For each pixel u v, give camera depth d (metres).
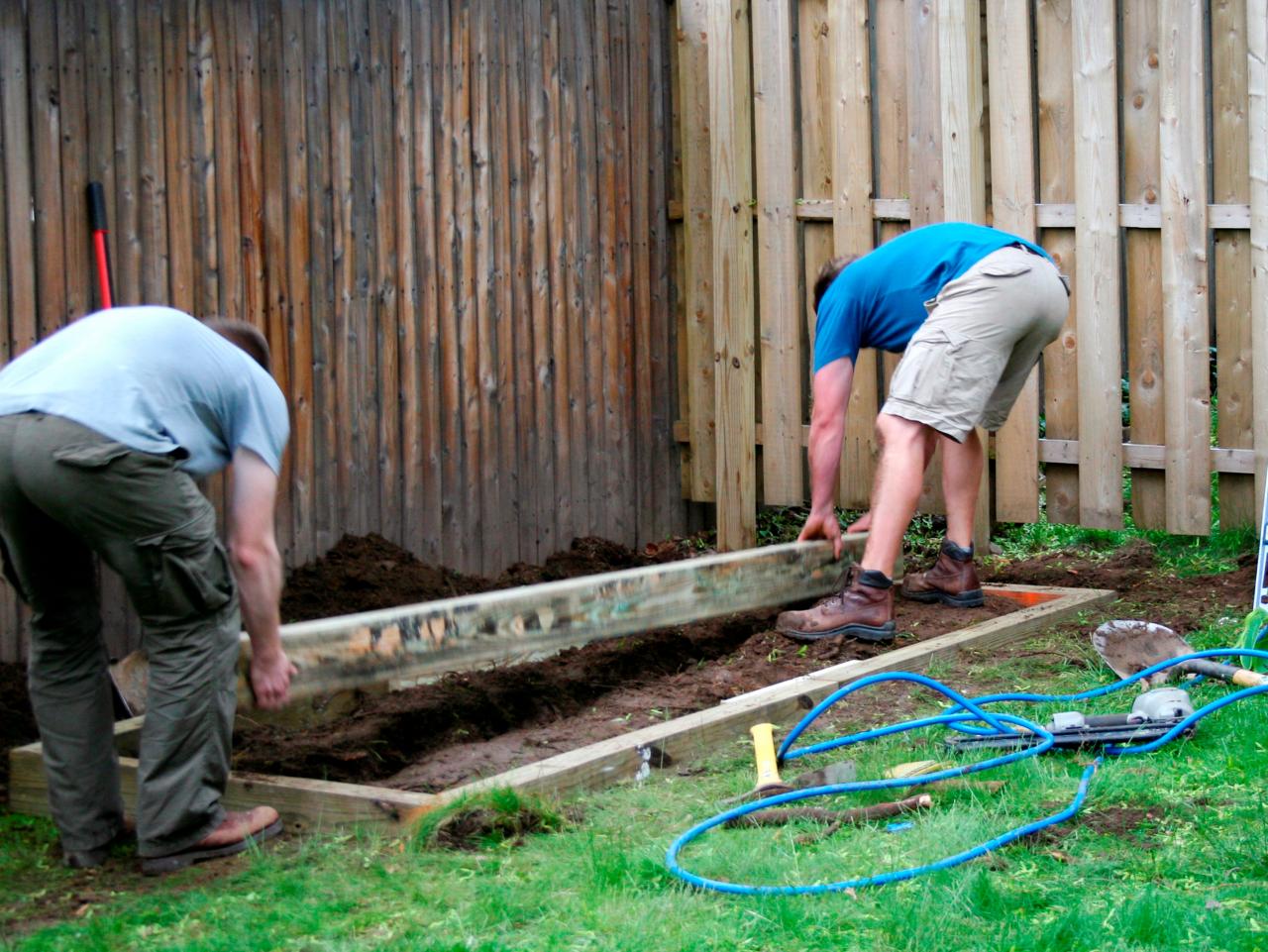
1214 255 8.66
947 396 5.79
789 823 3.79
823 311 6.21
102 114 5.79
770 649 5.89
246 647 4.29
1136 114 7.30
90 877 3.72
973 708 4.56
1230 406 7.24
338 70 6.71
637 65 8.34
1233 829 3.61
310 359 6.60
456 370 7.30
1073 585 7.06
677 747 4.48
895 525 5.86
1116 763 4.20
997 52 7.50
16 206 5.51
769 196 8.17
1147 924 2.99
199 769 3.71
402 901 3.37
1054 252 7.57
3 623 5.52
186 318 3.76
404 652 4.61
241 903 3.42
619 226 8.27
